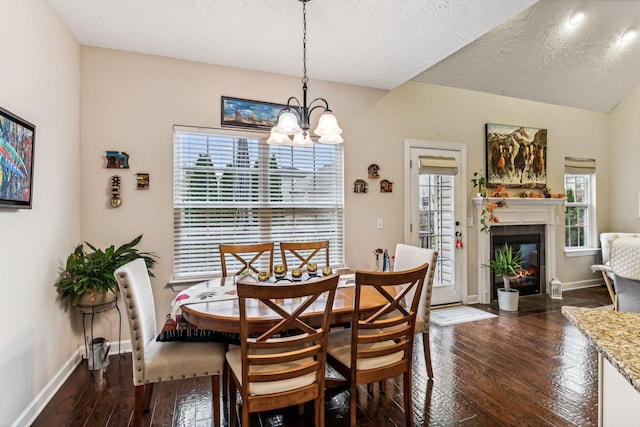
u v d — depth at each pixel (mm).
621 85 4957
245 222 3311
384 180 3887
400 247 2727
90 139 2820
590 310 1228
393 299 1772
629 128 5191
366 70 3336
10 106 1814
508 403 2111
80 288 2373
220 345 1890
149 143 2982
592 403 2109
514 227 4672
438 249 4238
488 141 4484
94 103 2832
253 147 3336
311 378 1650
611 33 4008
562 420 1935
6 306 1771
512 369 2559
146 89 2977
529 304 4324
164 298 3018
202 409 2088
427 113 4145
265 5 2287
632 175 5180
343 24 2516
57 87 2381
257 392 1539
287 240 3459
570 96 4875
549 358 2746
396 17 2424
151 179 2984
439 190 4246
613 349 893
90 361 2572
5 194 1704
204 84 3156
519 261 4668
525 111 4766
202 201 3158
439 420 1942
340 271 3029
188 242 3123
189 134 3123
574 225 5320
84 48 2809
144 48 2879
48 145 2246
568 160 5109
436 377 2439
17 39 1880
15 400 1843
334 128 2238
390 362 1822
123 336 2908
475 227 4414
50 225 2273
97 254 2645
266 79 3371
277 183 3414
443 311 4016
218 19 2451
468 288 4371
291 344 1539
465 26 2545
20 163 1852
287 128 2139
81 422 1952
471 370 2545
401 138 3996
